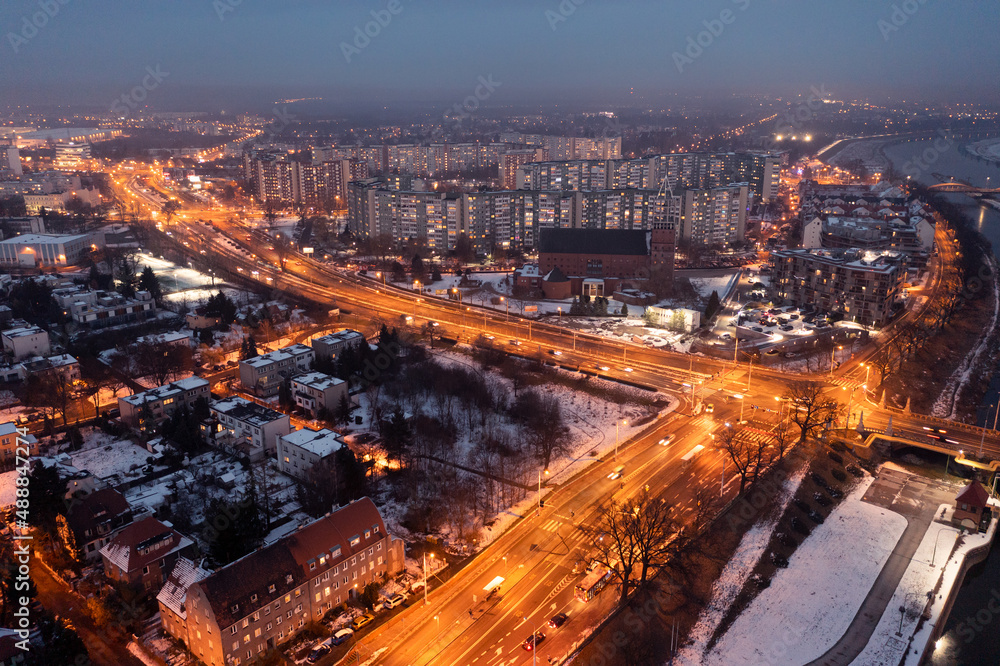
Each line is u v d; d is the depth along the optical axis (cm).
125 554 13288
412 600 13662
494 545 15400
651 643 12631
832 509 17050
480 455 19188
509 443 19738
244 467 18188
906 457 19512
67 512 14550
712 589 14150
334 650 12300
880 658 12562
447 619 13112
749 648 12700
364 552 13662
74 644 11456
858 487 18038
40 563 14650
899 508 17062
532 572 14488
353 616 13212
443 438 19625
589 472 18375
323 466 16350
